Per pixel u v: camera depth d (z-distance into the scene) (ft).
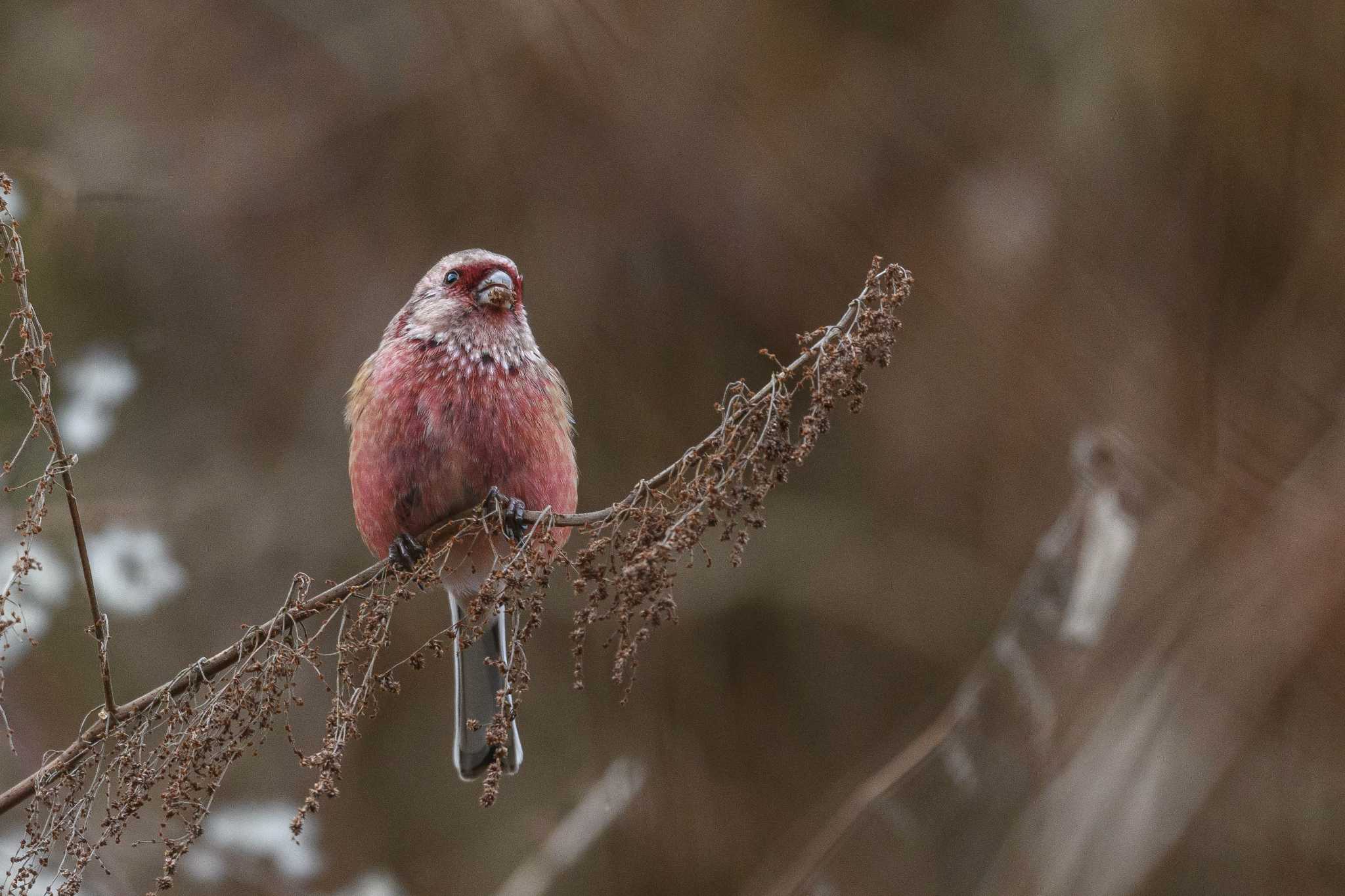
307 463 47.11
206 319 46.52
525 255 47.32
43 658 33.86
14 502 32.53
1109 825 29.84
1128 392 35.47
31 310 18.29
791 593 47.44
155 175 46.85
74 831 17.47
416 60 49.80
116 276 42.55
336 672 17.99
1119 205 39.14
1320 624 31.04
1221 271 37.58
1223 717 30.83
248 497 44.96
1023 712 30.37
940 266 40.06
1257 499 32.24
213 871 32.01
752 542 48.34
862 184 41.83
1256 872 35.45
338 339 48.80
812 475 49.98
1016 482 43.16
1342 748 31.81
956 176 41.37
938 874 29.48
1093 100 41.45
